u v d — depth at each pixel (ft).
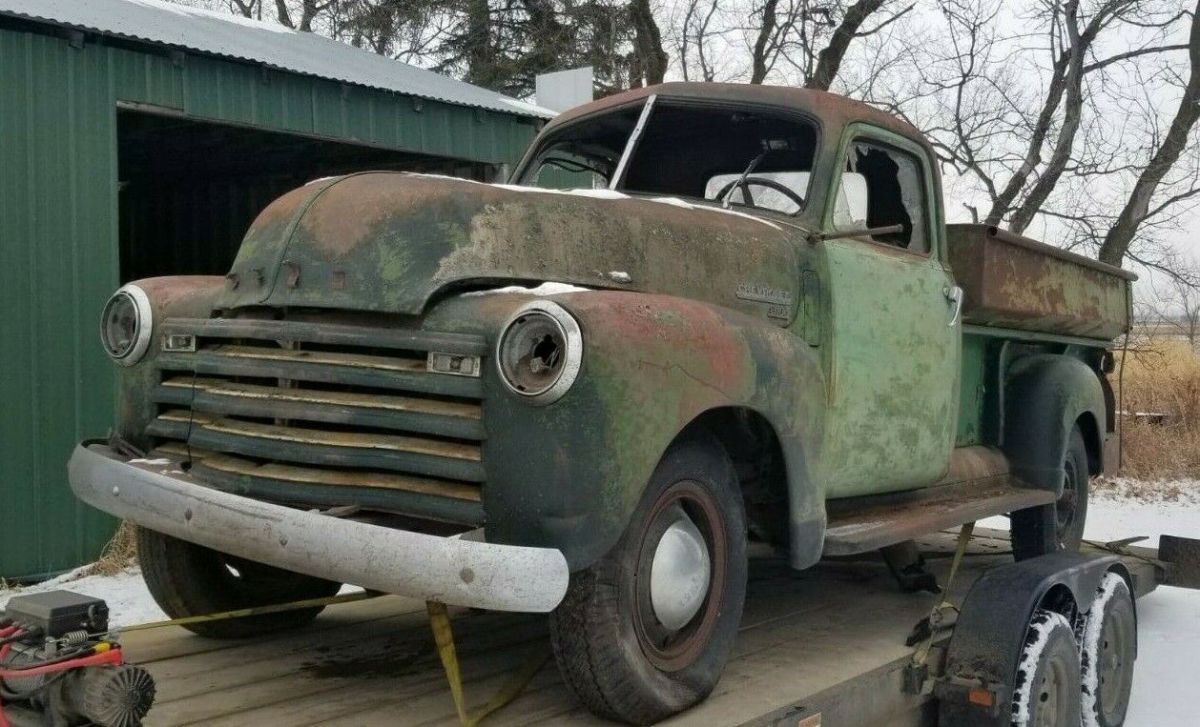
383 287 8.67
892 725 10.93
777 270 10.98
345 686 9.69
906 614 13.46
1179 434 39.81
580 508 7.84
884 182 13.42
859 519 12.21
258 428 8.89
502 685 9.77
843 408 11.76
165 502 8.67
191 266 39.91
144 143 31.83
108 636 6.89
